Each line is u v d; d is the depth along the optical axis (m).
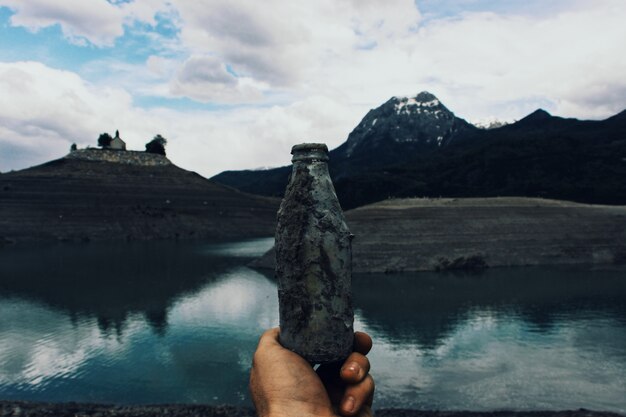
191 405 24.36
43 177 141.62
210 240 124.06
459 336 36.03
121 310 46.16
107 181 148.25
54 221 122.06
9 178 138.12
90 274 68.44
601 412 22.44
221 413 23.48
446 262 71.56
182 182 161.25
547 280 60.97
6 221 117.06
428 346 33.62
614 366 29.16
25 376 28.72
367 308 46.31
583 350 32.28
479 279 62.22
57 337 36.81
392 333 37.12
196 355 32.38
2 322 41.53
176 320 42.06
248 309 46.47
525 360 30.38
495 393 25.36
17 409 23.59
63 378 28.42
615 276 63.22
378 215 81.56
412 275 66.06
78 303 49.41
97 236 120.81
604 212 88.31
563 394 25.19
